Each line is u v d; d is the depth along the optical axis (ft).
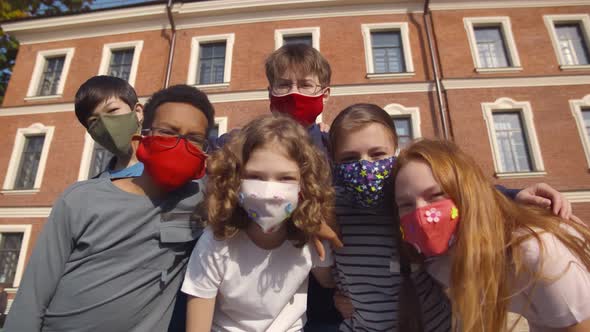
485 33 35.50
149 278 4.64
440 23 35.32
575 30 35.29
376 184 4.95
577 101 31.53
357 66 34.65
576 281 3.66
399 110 32.58
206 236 4.66
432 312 5.24
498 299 4.09
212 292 4.52
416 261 5.05
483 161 30.07
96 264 4.47
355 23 36.29
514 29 34.76
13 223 33.04
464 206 4.27
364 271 5.25
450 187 4.31
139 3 38.68
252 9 37.47
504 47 34.81
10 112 37.55
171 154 4.69
